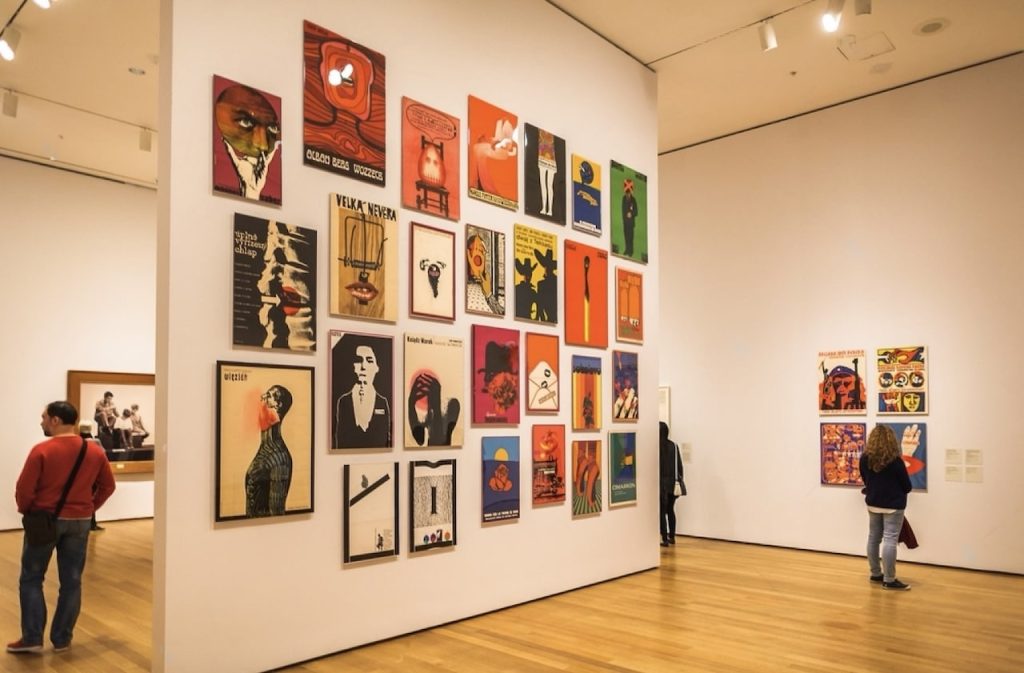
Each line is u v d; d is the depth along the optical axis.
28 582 5.38
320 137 5.46
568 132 7.77
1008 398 8.56
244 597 4.82
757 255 10.70
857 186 9.85
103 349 13.23
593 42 8.18
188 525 4.59
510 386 6.86
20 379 12.22
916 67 9.05
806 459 10.02
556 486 7.29
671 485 10.33
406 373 5.94
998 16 7.89
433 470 6.09
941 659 5.25
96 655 5.32
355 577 5.48
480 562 6.46
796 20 7.99
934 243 9.19
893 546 7.57
